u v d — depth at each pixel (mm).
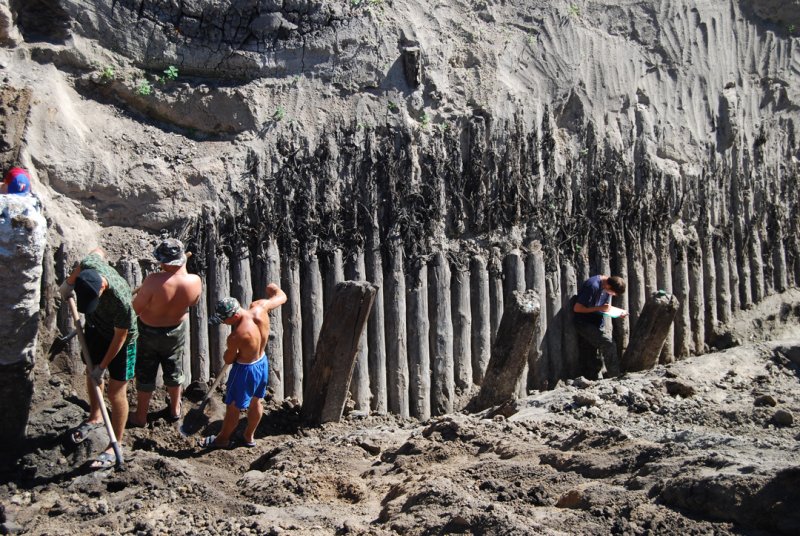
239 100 11602
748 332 14359
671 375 11250
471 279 12156
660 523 5770
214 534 6516
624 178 13477
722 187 14500
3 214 7742
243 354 8891
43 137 10445
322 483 7812
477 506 6355
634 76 14094
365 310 9898
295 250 11250
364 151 11883
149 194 10891
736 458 6562
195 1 11570
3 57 10656
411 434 9617
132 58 11359
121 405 8469
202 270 10844
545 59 13523
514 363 10773
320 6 12156
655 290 13531
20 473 8141
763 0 15414
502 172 12586
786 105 15430
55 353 9641
